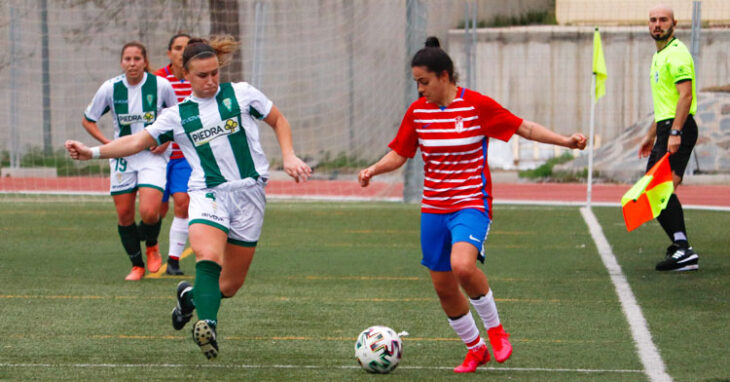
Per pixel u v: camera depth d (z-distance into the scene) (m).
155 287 26.53
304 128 80.31
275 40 79.56
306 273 29.14
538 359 17.84
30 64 76.00
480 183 16.53
